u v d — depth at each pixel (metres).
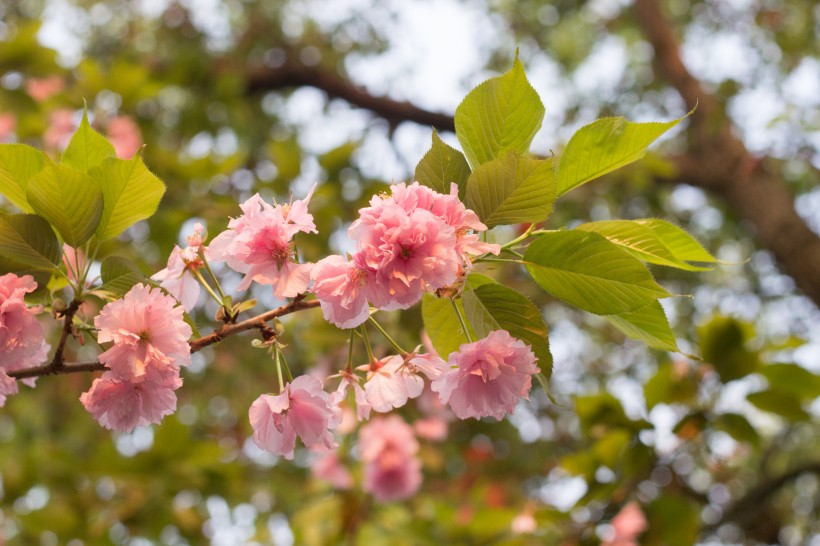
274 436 1.38
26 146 1.47
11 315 1.41
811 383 2.73
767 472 5.45
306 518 4.02
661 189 7.25
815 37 7.70
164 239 4.51
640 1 7.70
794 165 7.59
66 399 6.12
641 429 2.84
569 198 6.14
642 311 1.49
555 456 5.70
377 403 1.42
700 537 4.56
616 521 2.97
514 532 3.61
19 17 7.58
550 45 8.70
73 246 1.46
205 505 4.54
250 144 7.46
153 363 1.33
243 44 8.20
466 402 1.35
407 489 3.86
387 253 1.24
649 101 8.24
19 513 4.23
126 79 5.19
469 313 1.41
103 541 4.16
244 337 5.74
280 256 1.33
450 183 1.40
